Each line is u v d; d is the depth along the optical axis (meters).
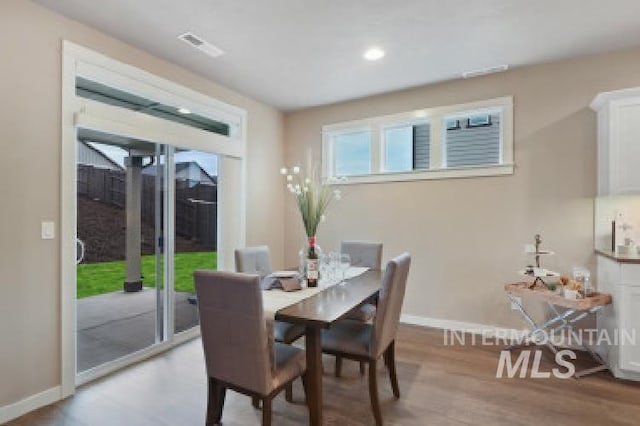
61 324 2.45
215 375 1.95
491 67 3.40
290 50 3.04
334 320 1.76
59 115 2.45
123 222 3.28
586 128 3.18
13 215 2.22
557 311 3.30
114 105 2.84
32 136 2.31
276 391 1.86
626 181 2.77
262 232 4.46
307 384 1.98
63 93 2.46
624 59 3.05
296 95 4.17
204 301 1.87
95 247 3.09
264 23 2.62
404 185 4.05
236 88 3.95
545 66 3.33
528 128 3.41
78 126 2.55
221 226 3.89
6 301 2.19
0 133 2.17
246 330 1.76
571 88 3.23
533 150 3.39
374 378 2.08
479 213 3.65
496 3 2.37
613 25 2.63
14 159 2.22
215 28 2.69
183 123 3.53
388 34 2.78
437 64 3.32
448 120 3.94
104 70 2.74
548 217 3.34
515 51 3.07
